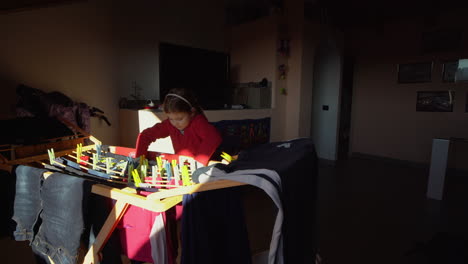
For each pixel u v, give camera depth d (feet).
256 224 7.34
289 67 12.04
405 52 13.88
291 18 11.74
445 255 5.81
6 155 4.81
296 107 11.96
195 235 2.92
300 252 3.87
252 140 10.78
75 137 5.86
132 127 8.58
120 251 3.57
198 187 2.91
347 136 18.26
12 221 4.02
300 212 3.79
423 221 7.73
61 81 7.58
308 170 4.12
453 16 12.26
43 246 3.51
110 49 8.63
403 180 11.56
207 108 10.05
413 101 13.80
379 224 7.54
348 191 10.16
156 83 10.00
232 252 3.22
